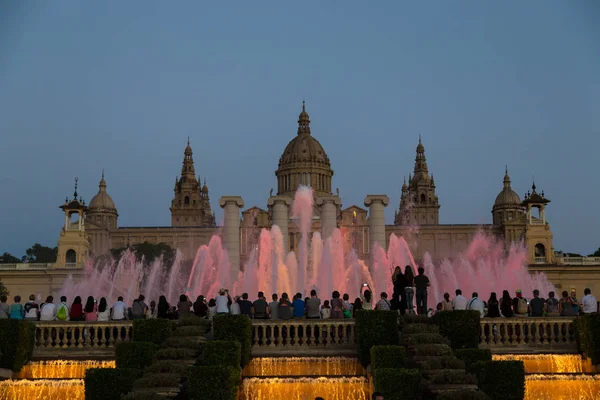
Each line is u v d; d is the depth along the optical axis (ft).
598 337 119.96
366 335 119.96
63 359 124.16
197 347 115.65
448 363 104.47
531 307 142.31
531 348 126.93
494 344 126.93
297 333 127.24
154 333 122.72
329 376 115.85
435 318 124.67
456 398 92.73
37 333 128.98
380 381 100.94
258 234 580.30
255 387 113.39
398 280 140.77
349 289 342.03
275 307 137.90
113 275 563.48
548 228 586.86
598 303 143.33
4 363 118.42
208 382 100.89
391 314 121.08
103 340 128.98
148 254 568.41
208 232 630.33
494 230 625.00
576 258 577.84
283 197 266.98
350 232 593.83
